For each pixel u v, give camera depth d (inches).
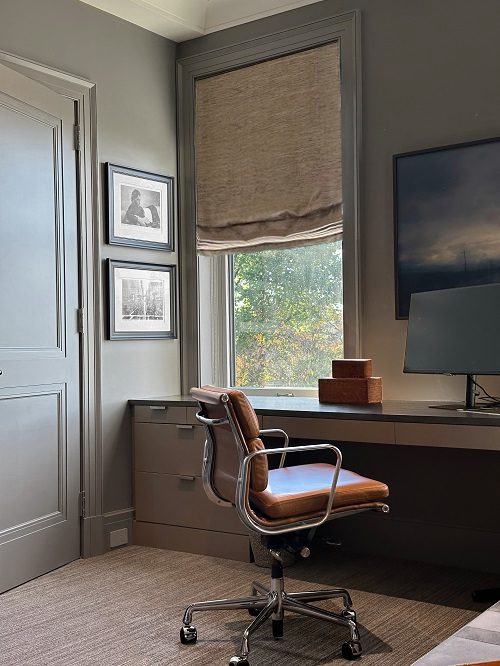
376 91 153.4
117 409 161.9
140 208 168.6
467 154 141.8
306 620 117.6
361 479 112.0
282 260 171.0
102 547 156.5
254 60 169.0
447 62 145.6
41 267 143.4
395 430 125.8
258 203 169.5
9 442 134.6
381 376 152.6
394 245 149.9
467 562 142.9
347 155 156.7
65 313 149.7
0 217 133.5
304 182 163.2
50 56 150.0
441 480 145.6
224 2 169.8
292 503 102.0
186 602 125.7
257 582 119.9
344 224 157.2
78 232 153.9
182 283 179.2
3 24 141.3
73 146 153.3
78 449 152.7
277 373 171.9
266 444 147.5
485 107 141.6
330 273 163.6
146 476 162.1
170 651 106.2
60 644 108.8
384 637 109.8
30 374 139.5
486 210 139.6
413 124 149.3
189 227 178.4
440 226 144.6
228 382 178.7
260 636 111.4
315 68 161.3
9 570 133.1
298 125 163.8
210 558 151.4
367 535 153.8
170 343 176.6
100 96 160.2
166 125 177.2
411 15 149.4
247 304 176.7
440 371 133.9
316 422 134.4
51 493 145.3
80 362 154.0
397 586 132.7
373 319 153.9
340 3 157.6
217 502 114.5
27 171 140.2
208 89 176.4
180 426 156.1
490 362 125.7
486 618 74.7
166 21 167.3
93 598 128.2
